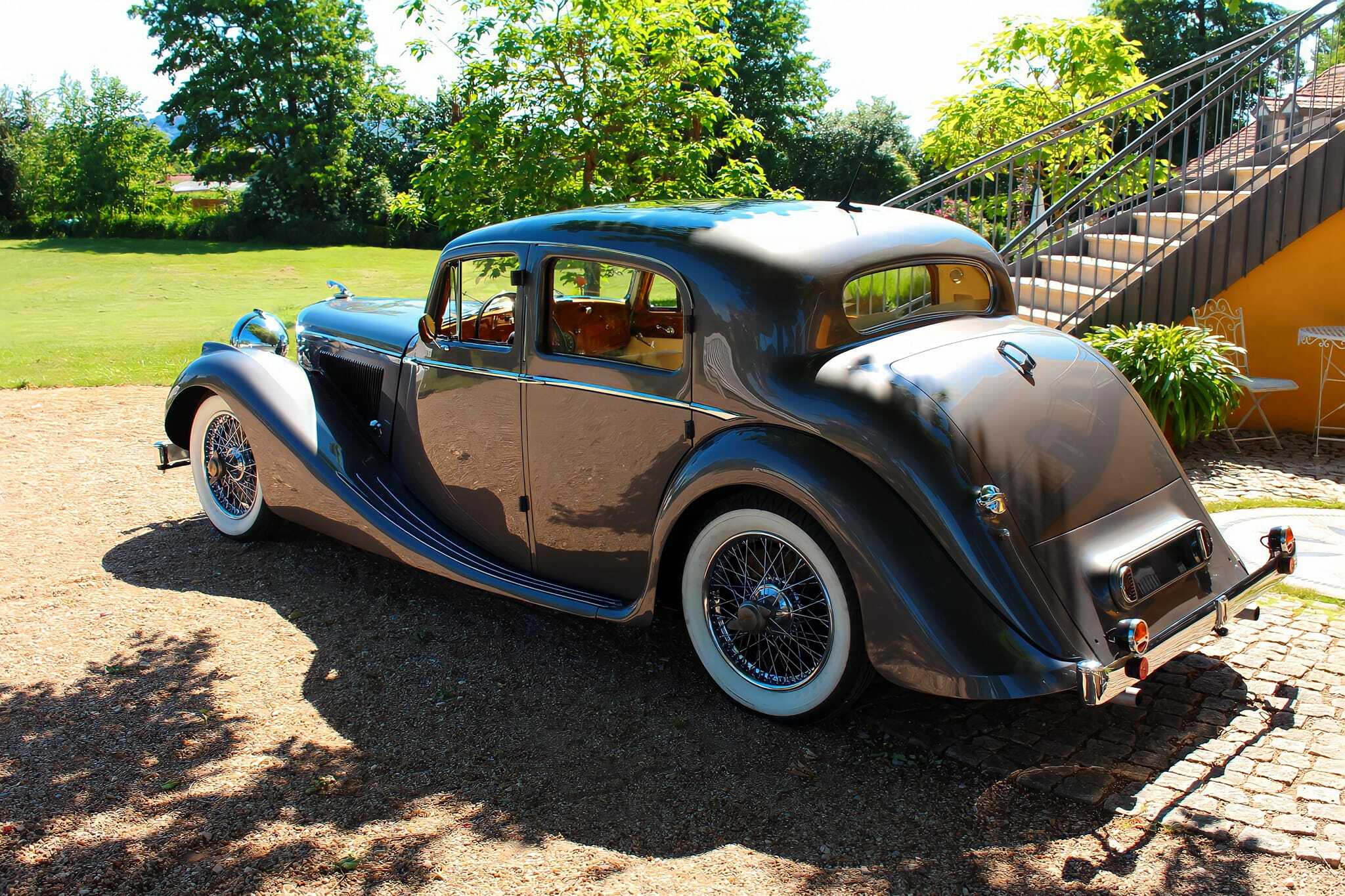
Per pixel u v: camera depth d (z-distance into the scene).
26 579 4.75
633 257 3.51
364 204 54.78
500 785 3.06
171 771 3.12
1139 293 7.35
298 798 2.98
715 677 3.53
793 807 2.91
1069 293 8.05
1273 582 3.42
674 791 3.01
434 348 4.32
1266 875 2.52
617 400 3.58
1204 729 3.26
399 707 3.56
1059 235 9.38
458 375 4.19
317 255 44.69
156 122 61.00
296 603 4.50
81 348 13.76
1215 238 7.30
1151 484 3.37
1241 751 3.11
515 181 8.33
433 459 4.42
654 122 8.78
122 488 6.30
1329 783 2.90
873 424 2.99
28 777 3.08
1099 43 11.36
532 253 3.84
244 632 4.19
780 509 3.17
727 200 4.14
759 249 3.30
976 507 2.91
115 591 4.62
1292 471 6.53
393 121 55.06
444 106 9.18
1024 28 11.45
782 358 3.19
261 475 4.78
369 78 55.47
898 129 46.50
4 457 7.03
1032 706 3.45
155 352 12.89
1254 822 2.73
